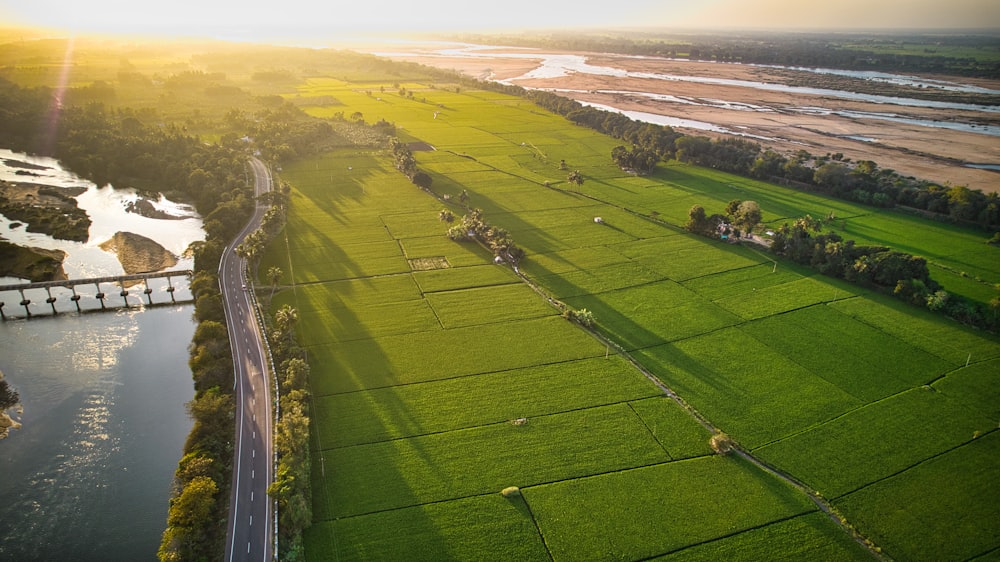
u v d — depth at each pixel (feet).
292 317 396.57
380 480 285.23
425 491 279.90
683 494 282.36
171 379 379.76
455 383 359.46
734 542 257.75
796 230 556.51
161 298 476.95
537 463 298.97
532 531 260.42
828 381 371.35
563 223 623.36
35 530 269.64
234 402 335.88
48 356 399.85
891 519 271.90
